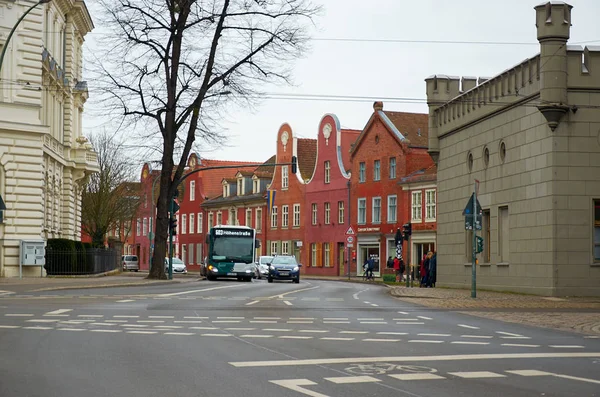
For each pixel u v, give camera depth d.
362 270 71.88
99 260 52.25
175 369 10.48
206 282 46.03
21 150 42.59
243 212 95.81
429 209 62.62
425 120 70.81
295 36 42.69
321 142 80.12
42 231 45.50
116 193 78.50
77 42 60.34
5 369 10.45
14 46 42.59
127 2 41.62
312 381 9.52
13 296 26.83
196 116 43.12
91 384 9.29
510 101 33.97
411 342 14.12
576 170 30.42
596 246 30.64
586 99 30.42
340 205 76.19
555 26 30.14
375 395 8.64
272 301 25.84
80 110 60.53
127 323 17.00
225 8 42.62
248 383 9.35
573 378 10.12
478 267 37.47
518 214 33.28
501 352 12.84
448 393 8.86
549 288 30.47
